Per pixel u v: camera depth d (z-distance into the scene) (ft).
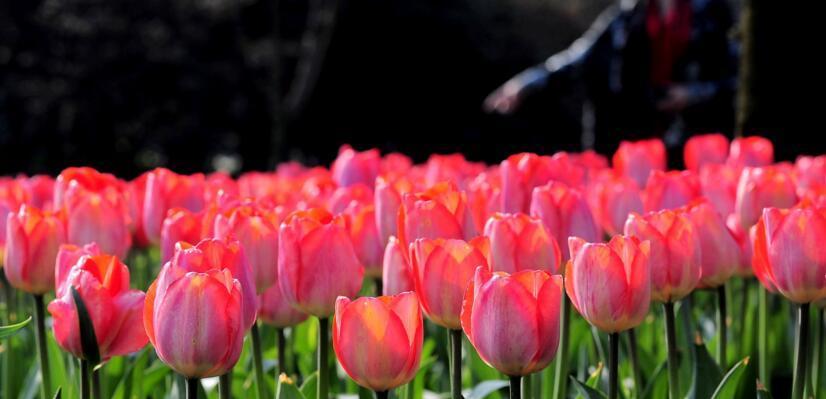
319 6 88.02
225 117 127.24
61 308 10.23
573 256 10.92
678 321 17.53
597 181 19.57
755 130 26.71
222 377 11.14
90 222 14.38
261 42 126.21
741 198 15.66
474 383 16.14
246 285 10.44
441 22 75.72
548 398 14.64
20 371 17.12
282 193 18.28
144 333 10.49
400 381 9.64
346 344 9.52
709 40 30.96
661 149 22.22
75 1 120.67
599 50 32.71
